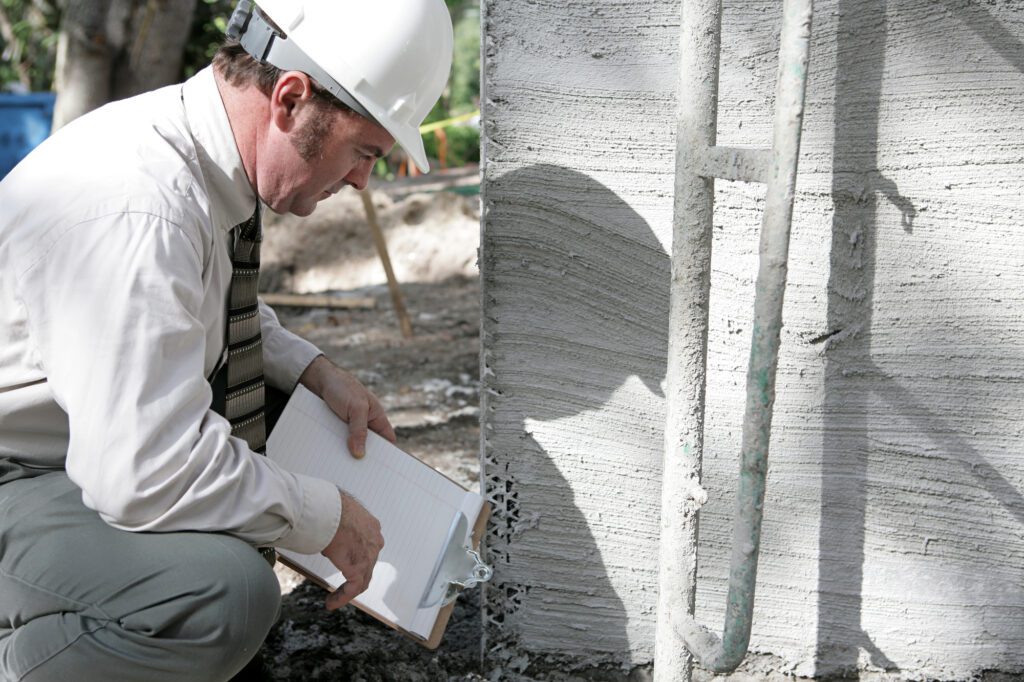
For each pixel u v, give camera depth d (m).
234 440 1.51
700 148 1.47
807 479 1.88
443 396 3.90
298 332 4.96
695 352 1.55
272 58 1.51
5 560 1.54
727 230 1.77
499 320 1.85
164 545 1.48
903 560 1.90
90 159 1.46
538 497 1.93
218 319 1.61
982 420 1.82
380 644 2.09
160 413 1.40
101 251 1.39
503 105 1.76
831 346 1.82
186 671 1.50
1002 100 1.69
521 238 1.81
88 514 1.53
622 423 1.87
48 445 1.59
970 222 1.74
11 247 1.44
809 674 1.97
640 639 1.97
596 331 1.83
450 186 8.54
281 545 1.59
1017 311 1.76
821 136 1.74
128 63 5.94
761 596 1.95
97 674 1.51
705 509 1.91
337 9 1.52
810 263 1.79
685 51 1.45
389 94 1.55
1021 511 1.85
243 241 1.64
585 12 1.71
